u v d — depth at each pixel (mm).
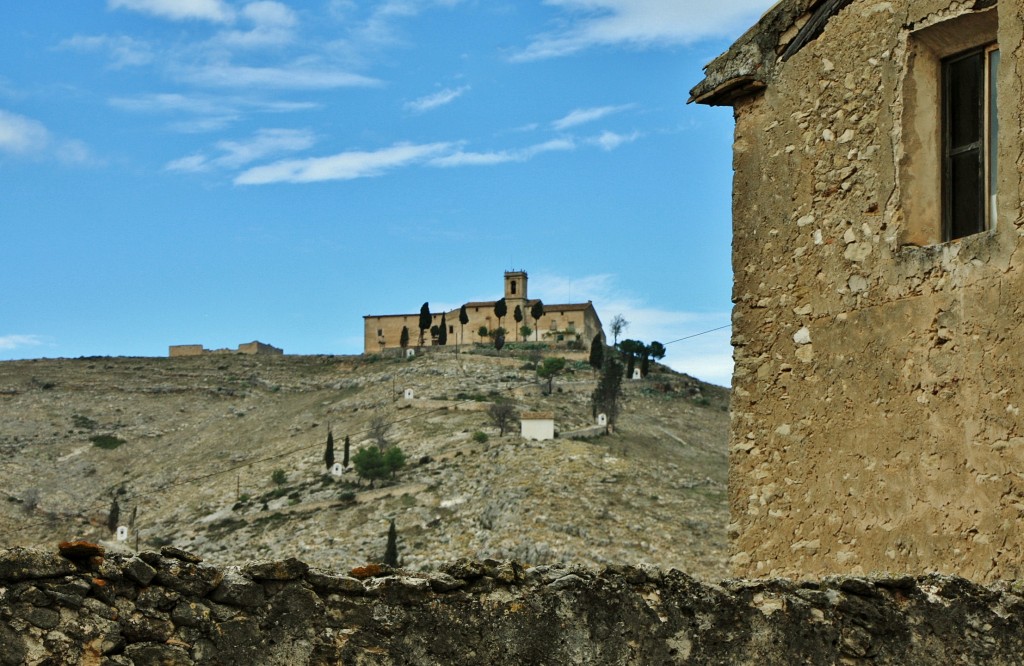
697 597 6914
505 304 186750
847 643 7027
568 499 94250
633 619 6750
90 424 164000
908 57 9133
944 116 9125
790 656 6938
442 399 148375
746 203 10352
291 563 6340
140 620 5988
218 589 6188
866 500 9023
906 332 8875
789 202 9969
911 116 9117
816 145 9781
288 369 190000
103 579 5973
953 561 8336
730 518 10047
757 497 9875
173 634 6047
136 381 184125
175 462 145125
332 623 6324
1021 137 8266
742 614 6969
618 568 6891
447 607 6496
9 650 5699
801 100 9953
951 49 9039
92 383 181375
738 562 9898
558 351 175625
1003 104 8414
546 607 6625
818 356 9555
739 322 10242
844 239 9445
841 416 9305
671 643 6773
